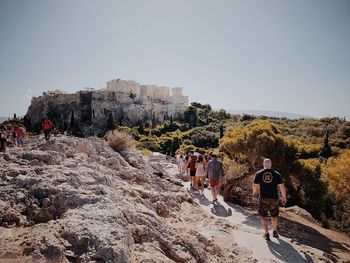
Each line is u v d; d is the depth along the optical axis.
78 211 4.91
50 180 5.96
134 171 10.52
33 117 155.00
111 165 10.18
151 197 8.33
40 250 3.80
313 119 82.75
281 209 14.14
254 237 7.57
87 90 155.12
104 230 4.20
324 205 16.95
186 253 5.15
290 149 13.44
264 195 7.33
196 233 6.48
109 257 3.71
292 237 8.91
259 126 13.66
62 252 3.76
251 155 13.37
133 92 162.62
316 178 14.64
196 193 13.15
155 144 79.56
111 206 5.14
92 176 7.12
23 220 4.75
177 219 7.95
